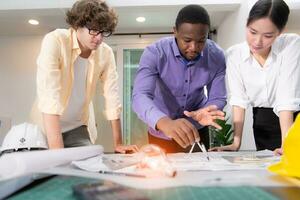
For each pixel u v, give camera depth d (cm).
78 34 103
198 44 98
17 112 370
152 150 73
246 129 195
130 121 353
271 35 96
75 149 67
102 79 128
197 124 112
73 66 108
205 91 124
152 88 107
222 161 69
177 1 255
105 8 101
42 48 99
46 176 44
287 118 102
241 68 122
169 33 354
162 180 42
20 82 371
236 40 252
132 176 46
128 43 358
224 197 34
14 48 372
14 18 298
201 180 41
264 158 75
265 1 95
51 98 92
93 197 32
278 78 113
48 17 295
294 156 46
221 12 277
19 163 44
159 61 110
